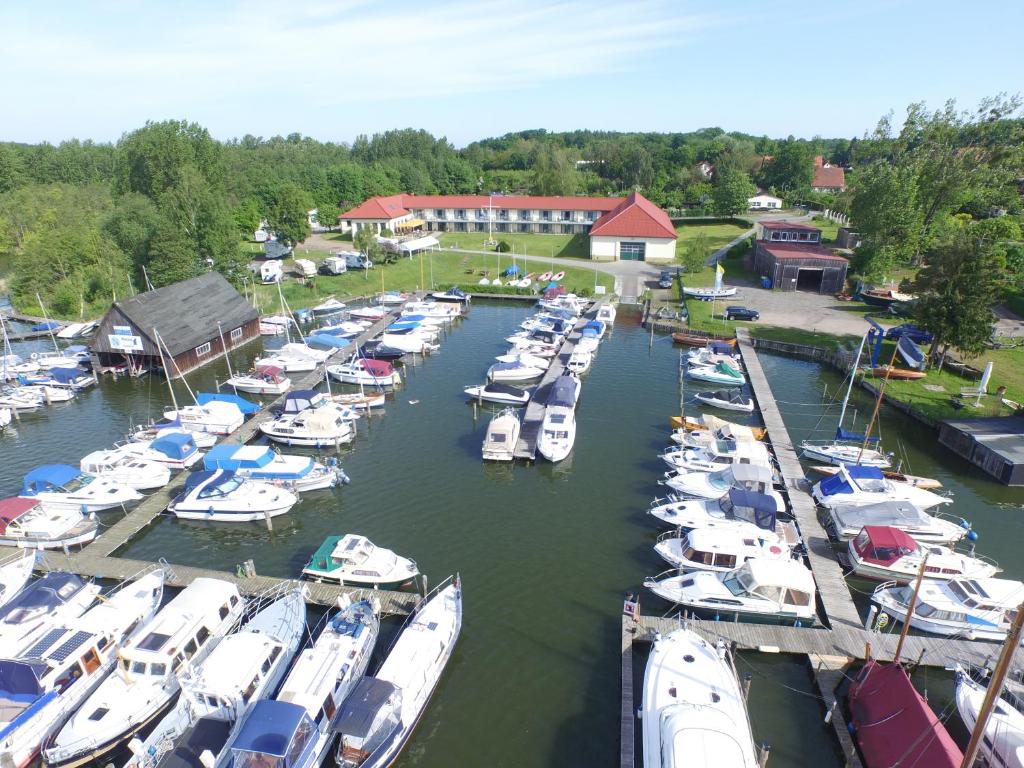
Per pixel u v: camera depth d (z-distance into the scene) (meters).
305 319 78.19
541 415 50.09
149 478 40.16
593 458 43.81
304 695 22.20
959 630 27.53
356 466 42.94
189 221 86.38
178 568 32.03
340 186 150.88
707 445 43.53
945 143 92.19
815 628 28.00
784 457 43.62
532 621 28.84
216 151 128.62
